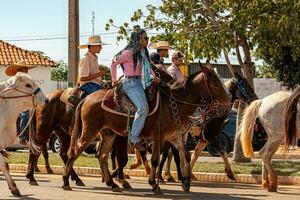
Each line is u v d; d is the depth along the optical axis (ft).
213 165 54.03
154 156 40.22
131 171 51.39
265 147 42.65
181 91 40.16
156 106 39.60
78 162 55.72
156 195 40.04
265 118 42.60
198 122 44.98
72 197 38.83
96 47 44.11
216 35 52.34
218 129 46.44
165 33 55.26
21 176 50.52
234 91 47.37
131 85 39.52
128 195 39.96
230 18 53.57
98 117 41.06
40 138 45.73
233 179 47.52
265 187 43.86
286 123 40.52
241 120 46.78
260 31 49.90
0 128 38.99
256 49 53.78
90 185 45.09
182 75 46.21
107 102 40.55
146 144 42.83
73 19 60.18
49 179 48.60
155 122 39.88
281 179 46.62
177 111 39.81
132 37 39.81
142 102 39.22
